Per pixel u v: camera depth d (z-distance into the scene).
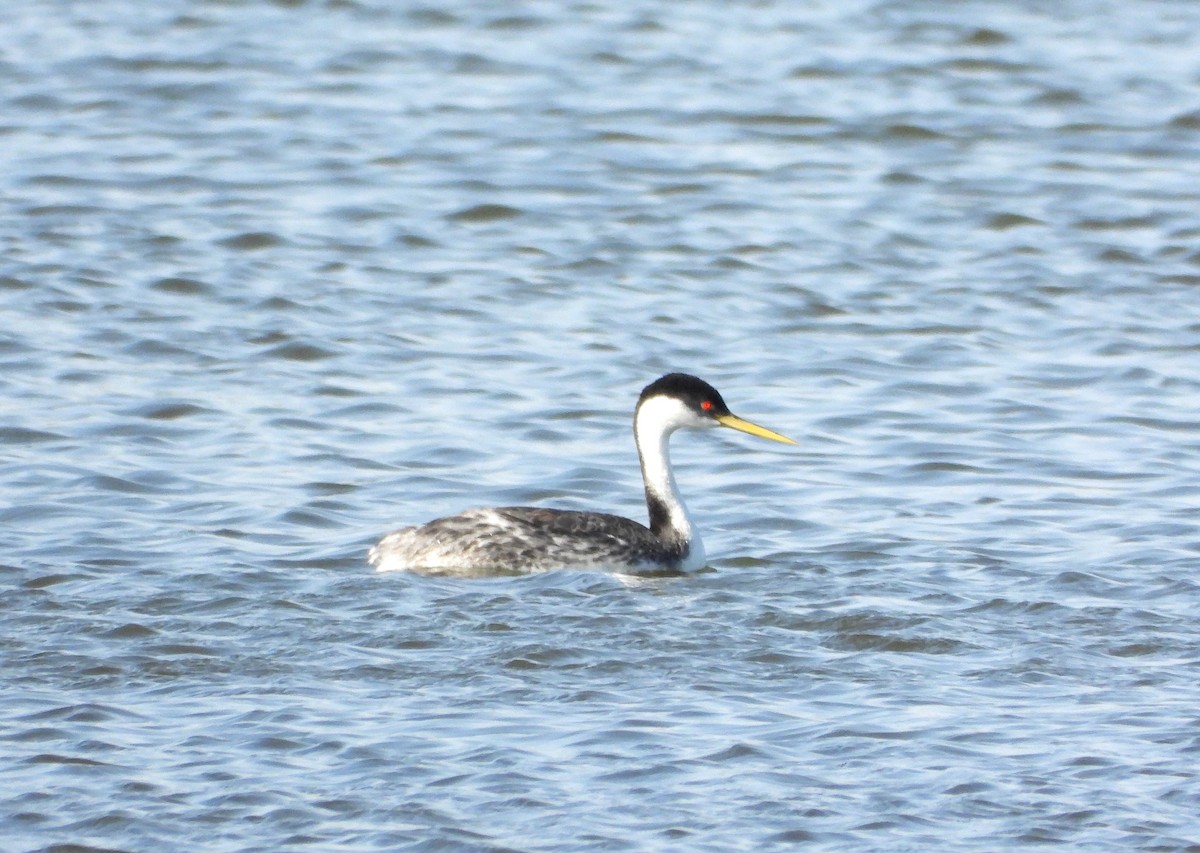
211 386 20.88
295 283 25.05
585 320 23.92
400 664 12.50
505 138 33.22
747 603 14.09
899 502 17.36
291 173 30.67
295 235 27.30
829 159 32.47
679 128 34.09
